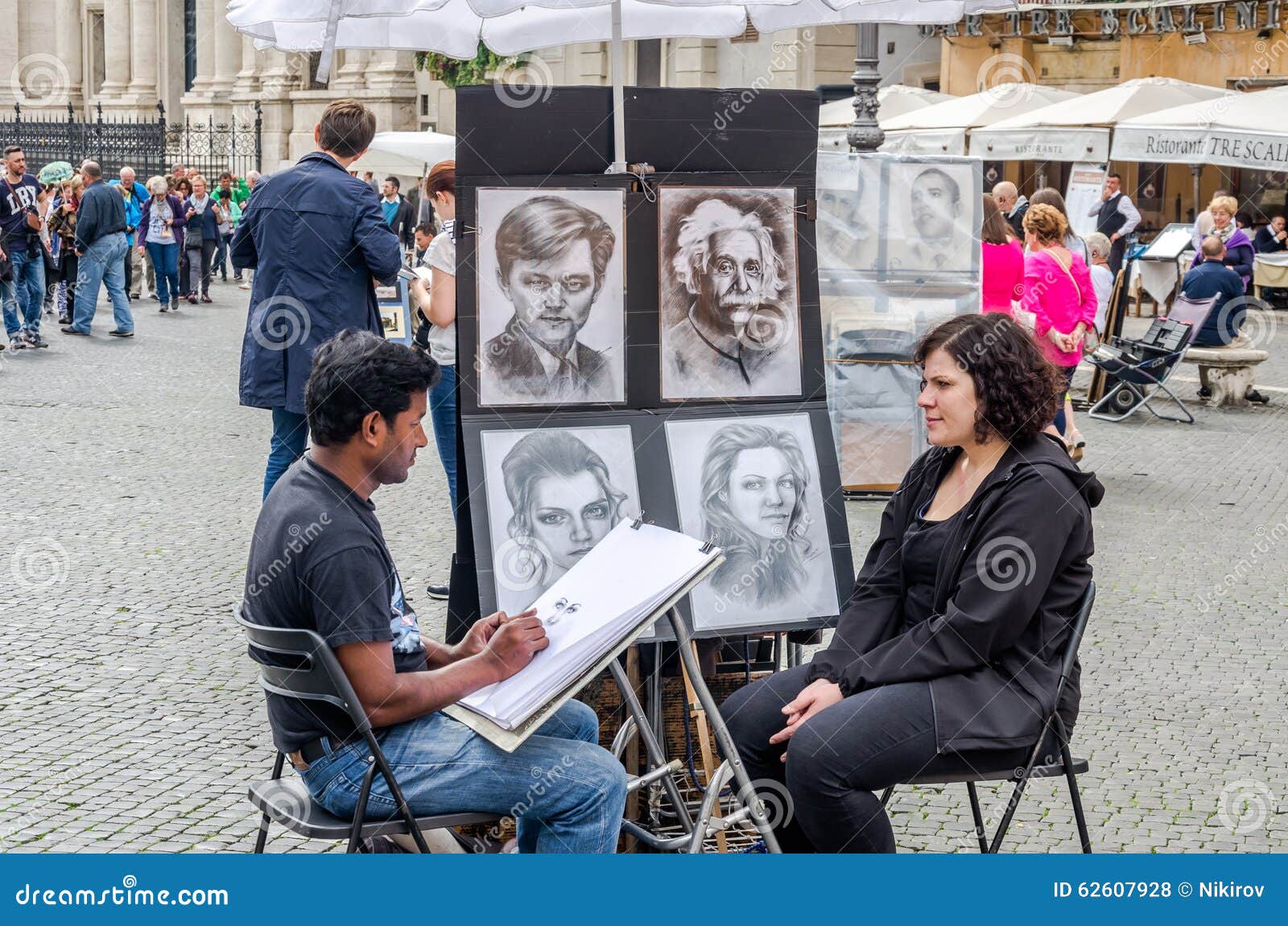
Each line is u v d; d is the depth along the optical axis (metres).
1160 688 5.99
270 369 6.49
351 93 37.09
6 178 15.47
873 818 3.64
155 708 5.53
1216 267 13.81
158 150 40.91
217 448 10.73
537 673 3.35
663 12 6.42
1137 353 13.30
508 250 4.09
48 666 5.95
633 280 4.16
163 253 20.44
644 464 4.14
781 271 4.27
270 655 3.35
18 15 52.25
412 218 24.98
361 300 6.58
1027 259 10.17
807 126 4.27
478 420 4.09
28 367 14.44
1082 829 3.75
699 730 4.12
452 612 4.32
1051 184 24.92
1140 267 20.03
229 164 39.84
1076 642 3.73
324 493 3.36
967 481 3.85
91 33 52.28
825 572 4.24
